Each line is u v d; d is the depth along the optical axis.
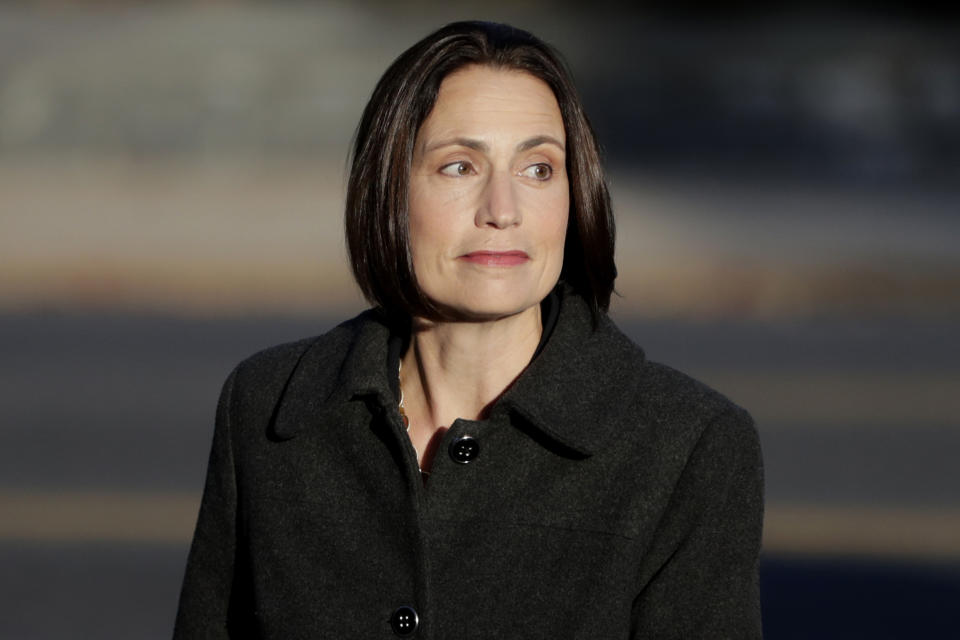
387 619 6.77
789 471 23.08
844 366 33.28
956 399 29.03
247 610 7.31
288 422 7.11
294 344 7.70
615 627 6.57
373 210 6.91
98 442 24.73
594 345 7.02
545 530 6.71
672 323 40.59
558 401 6.80
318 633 6.84
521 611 6.63
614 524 6.66
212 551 7.50
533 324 7.12
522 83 6.79
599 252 7.03
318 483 7.06
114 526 19.95
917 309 44.31
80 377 30.97
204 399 28.59
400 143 6.80
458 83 6.77
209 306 43.31
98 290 45.94
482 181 6.78
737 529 6.75
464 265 6.77
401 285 6.92
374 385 6.93
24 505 20.80
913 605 17.06
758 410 27.81
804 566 18.42
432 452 7.14
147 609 16.97
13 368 32.09
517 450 6.82
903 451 24.38
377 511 6.94
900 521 20.30
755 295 46.72
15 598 17.17
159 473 22.72
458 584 6.70
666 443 6.76
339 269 48.75
